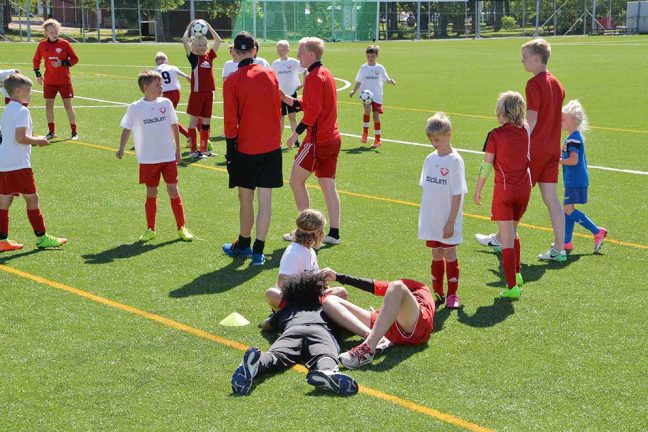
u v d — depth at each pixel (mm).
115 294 6543
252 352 4793
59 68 13656
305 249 5945
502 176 6438
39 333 5723
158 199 9828
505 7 68062
